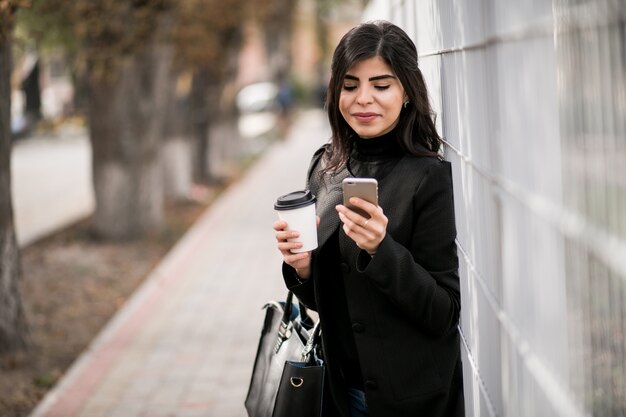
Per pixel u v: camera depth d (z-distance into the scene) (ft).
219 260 39.37
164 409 19.95
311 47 194.49
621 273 4.27
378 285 8.31
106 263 38.75
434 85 11.33
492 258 7.62
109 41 34.19
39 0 29.60
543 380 5.98
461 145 9.10
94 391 21.44
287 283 9.43
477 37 7.82
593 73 4.63
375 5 26.86
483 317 8.32
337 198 9.32
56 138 108.06
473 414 9.27
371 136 9.05
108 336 26.71
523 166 6.20
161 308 30.42
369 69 8.89
